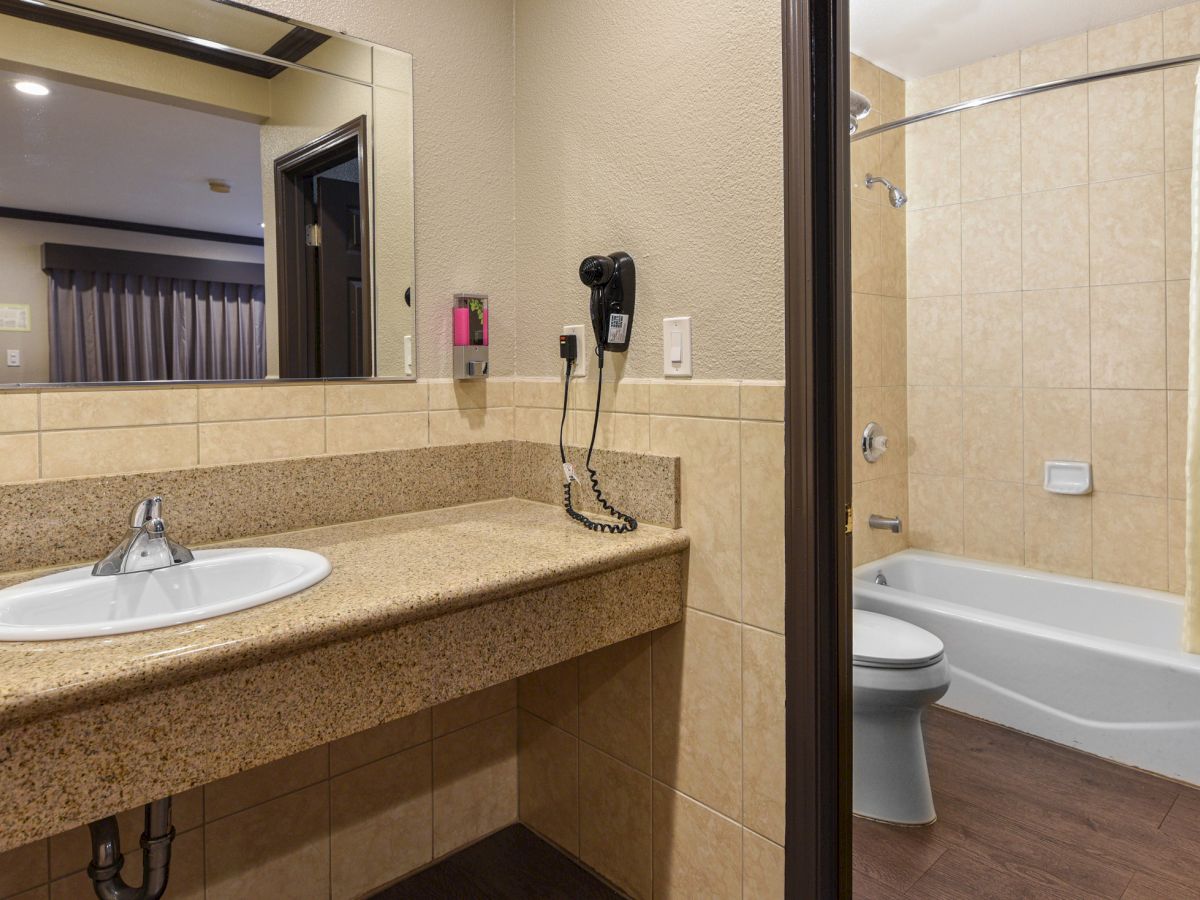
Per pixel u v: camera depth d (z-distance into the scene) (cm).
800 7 123
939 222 269
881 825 186
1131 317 233
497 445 180
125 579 112
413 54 162
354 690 99
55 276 121
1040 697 218
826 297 127
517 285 183
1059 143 242
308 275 149
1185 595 208
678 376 146
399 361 163
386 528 151
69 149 122
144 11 128
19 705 71
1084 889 161
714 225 138
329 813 156
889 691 183
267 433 145
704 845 146
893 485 271
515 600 118
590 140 162
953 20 229
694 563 145
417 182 164
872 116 258
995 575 259
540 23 173
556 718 177
